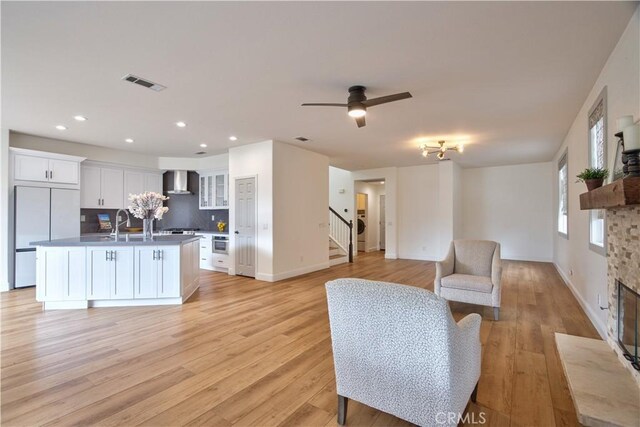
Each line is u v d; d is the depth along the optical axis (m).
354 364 1.72
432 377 1.50
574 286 4.52
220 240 6.60
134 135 5.21
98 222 6.42
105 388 2.16
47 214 5.23
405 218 8.53
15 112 4.01
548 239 7.59
